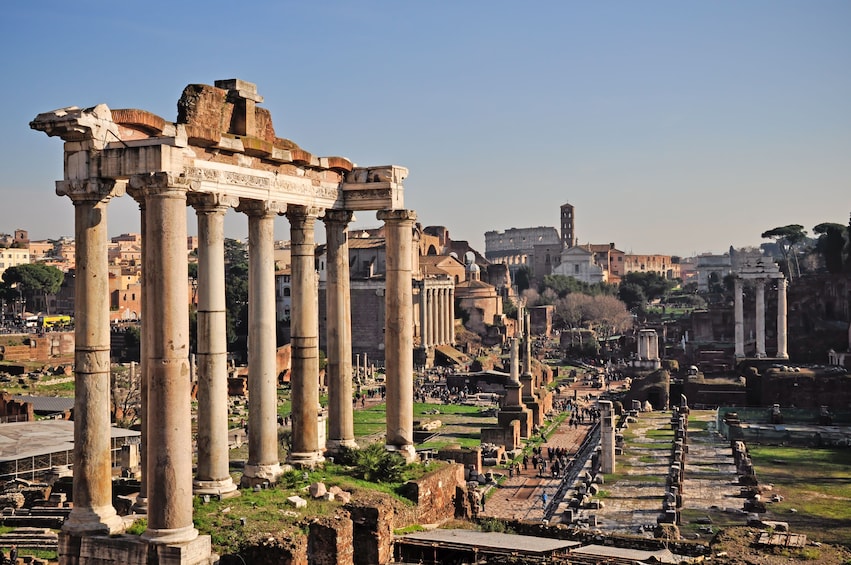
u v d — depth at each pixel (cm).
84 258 3491
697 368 19112
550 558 3659
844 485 8725
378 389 17462
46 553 5600
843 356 17662
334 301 4812
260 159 4184
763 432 11788
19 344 19338
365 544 3650
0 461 7712
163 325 3353
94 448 3503
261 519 3681
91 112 3444
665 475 9312
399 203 4794
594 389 18812
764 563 3566
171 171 3406
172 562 3278
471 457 9694
